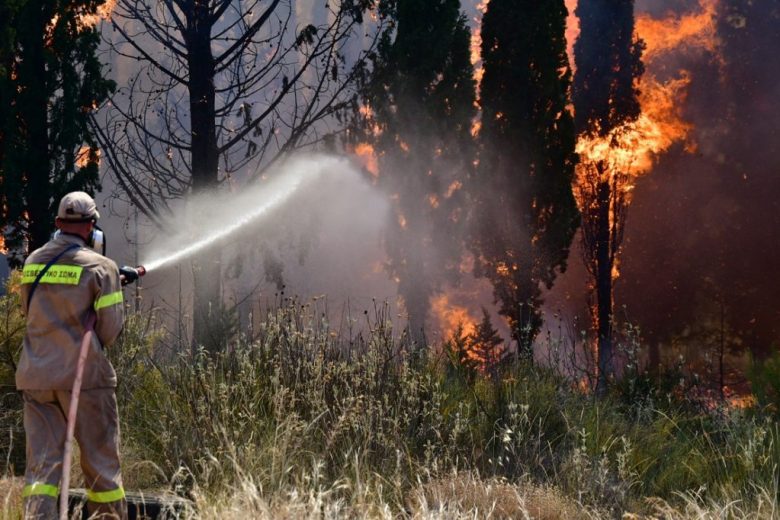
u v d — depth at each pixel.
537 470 6.13
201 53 11.72
